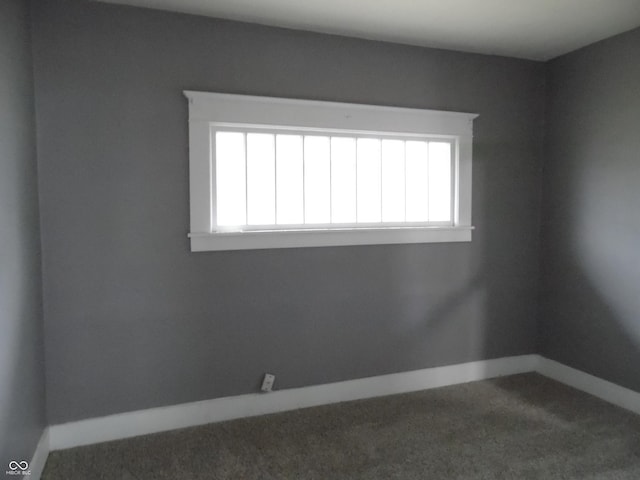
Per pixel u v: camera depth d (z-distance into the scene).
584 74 3.14
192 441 2.49
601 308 3.05
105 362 2.52
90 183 2.45
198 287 2.67
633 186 2.83
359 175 3.01
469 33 2.89
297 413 2.83
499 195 3.38
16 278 1.91
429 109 3.13
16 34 2.03
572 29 2.84
